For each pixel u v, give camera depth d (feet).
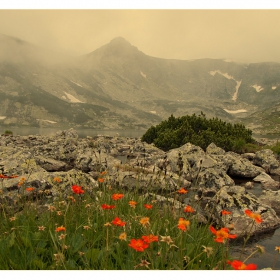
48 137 173.58
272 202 38.81
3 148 85.40
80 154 75.56
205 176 45.96
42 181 30.96
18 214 19.43
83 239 15.90
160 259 13.24
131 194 26.32
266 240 26.76
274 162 78.18
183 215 21.39
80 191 15.38
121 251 14.10
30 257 13.69
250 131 131.44
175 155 66.49
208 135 110.52
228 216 29.99
